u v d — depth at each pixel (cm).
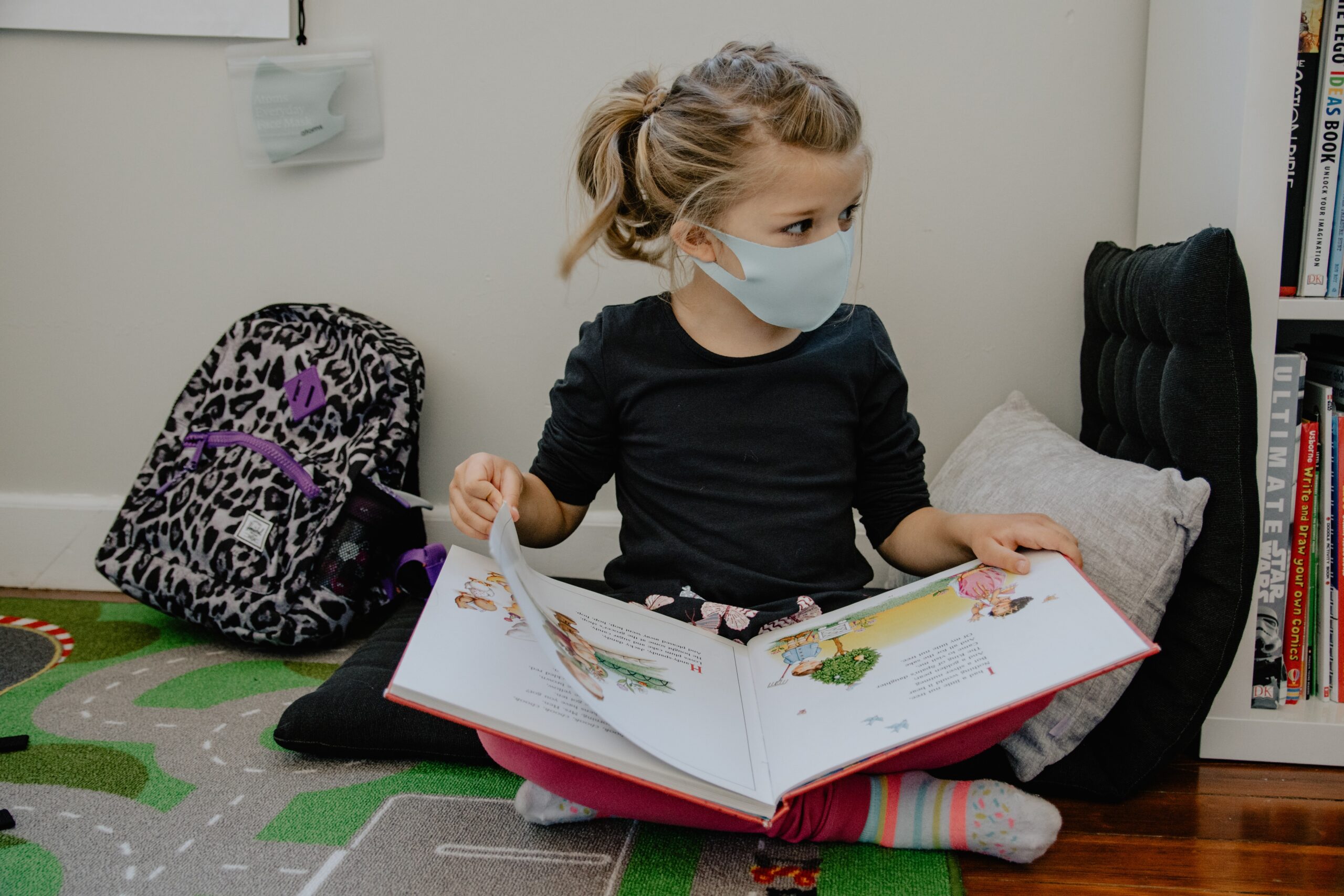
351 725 89
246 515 120
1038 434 109
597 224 91
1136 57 114
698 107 80
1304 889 72
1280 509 92
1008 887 72
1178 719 83
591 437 92
